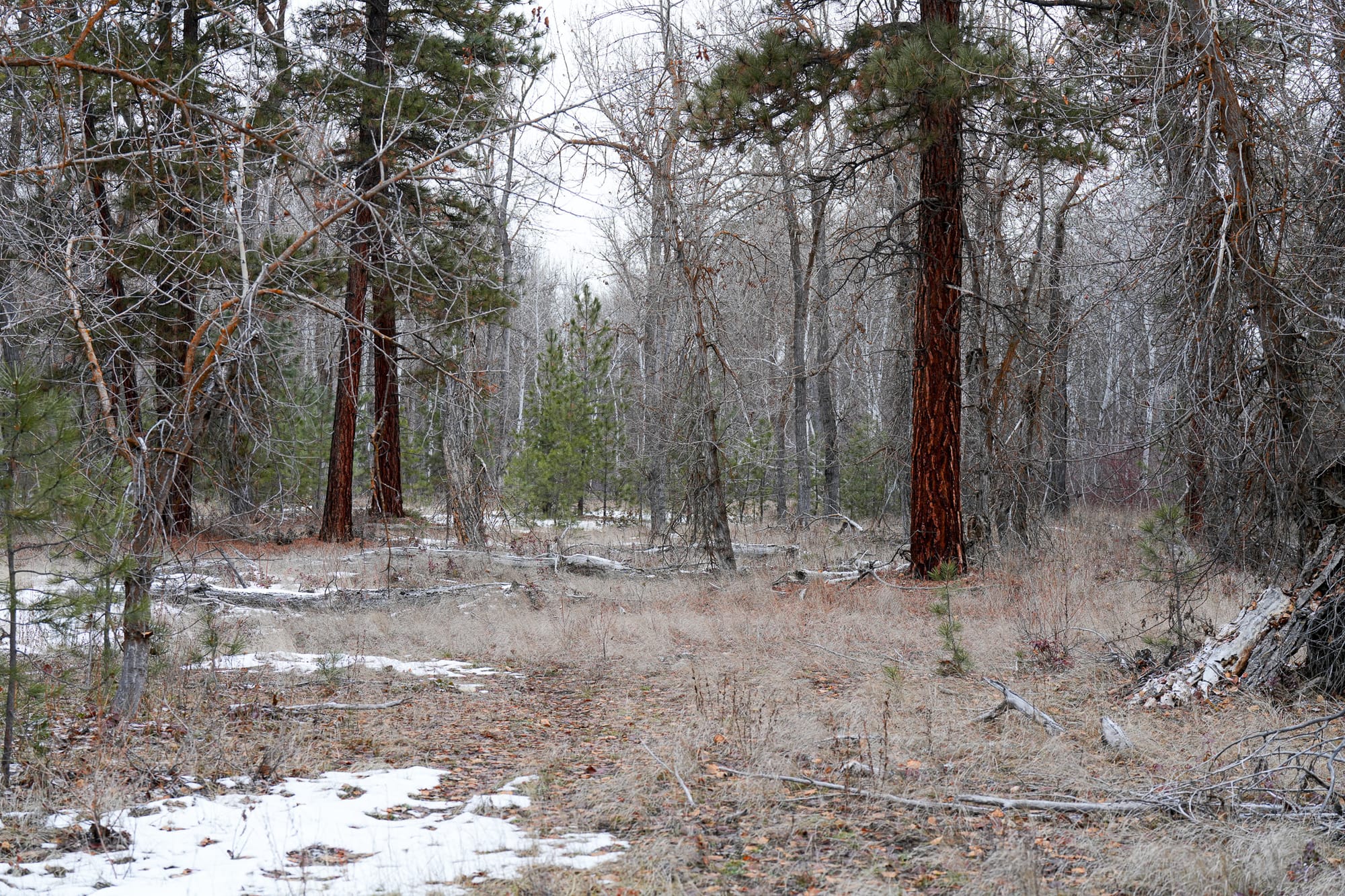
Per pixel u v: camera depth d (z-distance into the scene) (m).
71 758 6.70
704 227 19.84
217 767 6.77
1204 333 8.59
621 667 11.00
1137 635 9.98
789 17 15.66
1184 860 4.75
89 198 8.32
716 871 4.93
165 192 8.30
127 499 7.43
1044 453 18.27
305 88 10.75
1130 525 20.14
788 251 29.09
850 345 29.67
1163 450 10.12
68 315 7.74
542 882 4.73
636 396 30.03
